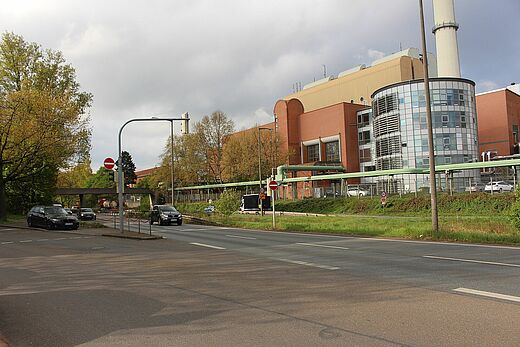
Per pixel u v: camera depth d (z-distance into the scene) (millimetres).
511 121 74500
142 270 11641
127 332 6129
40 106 35156
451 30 68500
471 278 9320
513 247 15312
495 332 5605
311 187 71875
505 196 38969
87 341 5801
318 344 5344
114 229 28469
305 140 87688
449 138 61188
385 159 66812
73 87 44438
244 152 77062
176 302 7832
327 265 11711
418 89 62719
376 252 14430
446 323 6047
